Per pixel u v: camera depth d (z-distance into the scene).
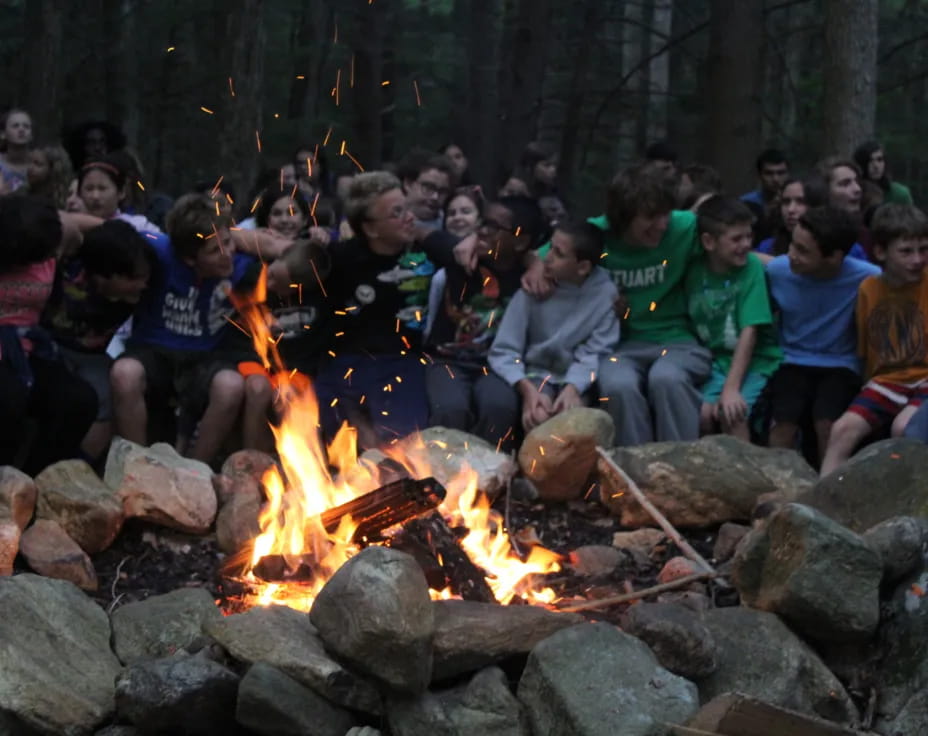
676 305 5.34
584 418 4.68
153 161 17.39
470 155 14.20
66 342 5.01
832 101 9.87
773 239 6.15
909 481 3.90
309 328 5.14
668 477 4.46
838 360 5.13
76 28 15.73
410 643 3.08
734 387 5.12
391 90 17.05
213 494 4.31
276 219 5.92
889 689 3.42
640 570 4.18
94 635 3.47
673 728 3.01
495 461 4.66
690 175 7.05
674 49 19.56
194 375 4.88
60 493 4.11
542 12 13.73
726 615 3.47
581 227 5.16
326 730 3.12
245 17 11.33
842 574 3.42
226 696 3.18
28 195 4.49
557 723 3.10
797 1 13.55
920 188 19.33
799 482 4.48
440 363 5.21
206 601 3.58
